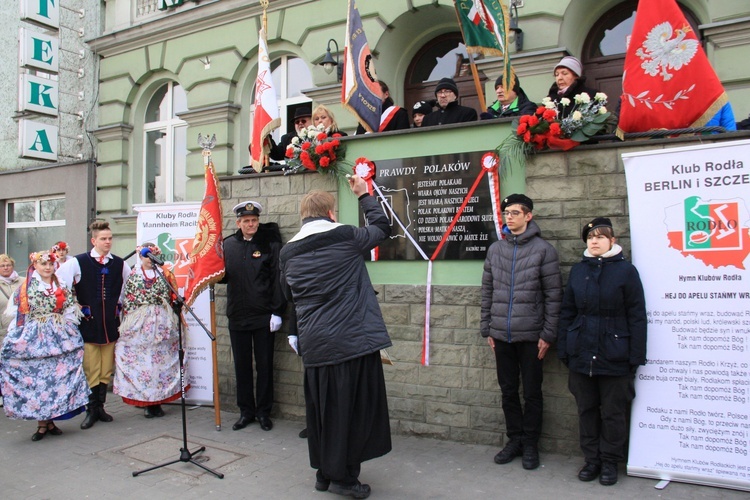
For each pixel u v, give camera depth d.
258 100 6.42
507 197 4.55
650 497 3.89
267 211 6.04
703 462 4.01
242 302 5.66
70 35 12.06
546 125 4.58
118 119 11.59
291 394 5.86
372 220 4.25
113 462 4.92
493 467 4.47
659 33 4.36
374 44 8.72
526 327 4.38
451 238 5.06
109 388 7.37
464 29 5.50
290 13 9.54
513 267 4.46
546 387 4.68
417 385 5.18
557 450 4.66
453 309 5.04
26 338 5.49
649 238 4.20
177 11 10.65
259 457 4.91
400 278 5.28
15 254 13.44
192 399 6.47
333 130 6.03
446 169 5.09
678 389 4.09
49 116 11.91
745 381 3.91
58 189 12.38
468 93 8.67
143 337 6.10
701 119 4.29
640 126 4.47
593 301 4.10
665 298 4.14
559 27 7.43
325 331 3.98
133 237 11.41
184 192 11.41
